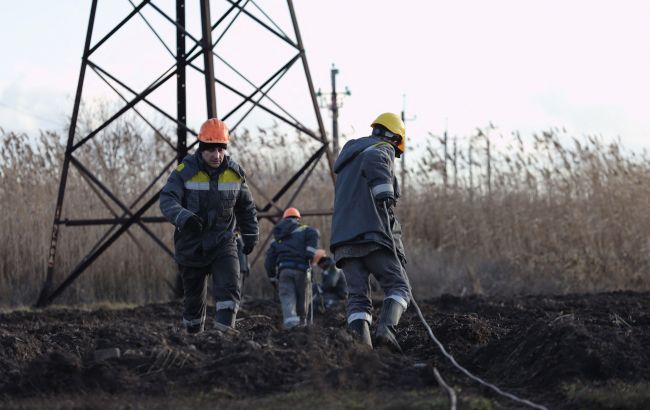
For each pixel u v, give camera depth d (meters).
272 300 21.31
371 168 8.82
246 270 19.67
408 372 7.49
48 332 12.57
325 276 19.88
